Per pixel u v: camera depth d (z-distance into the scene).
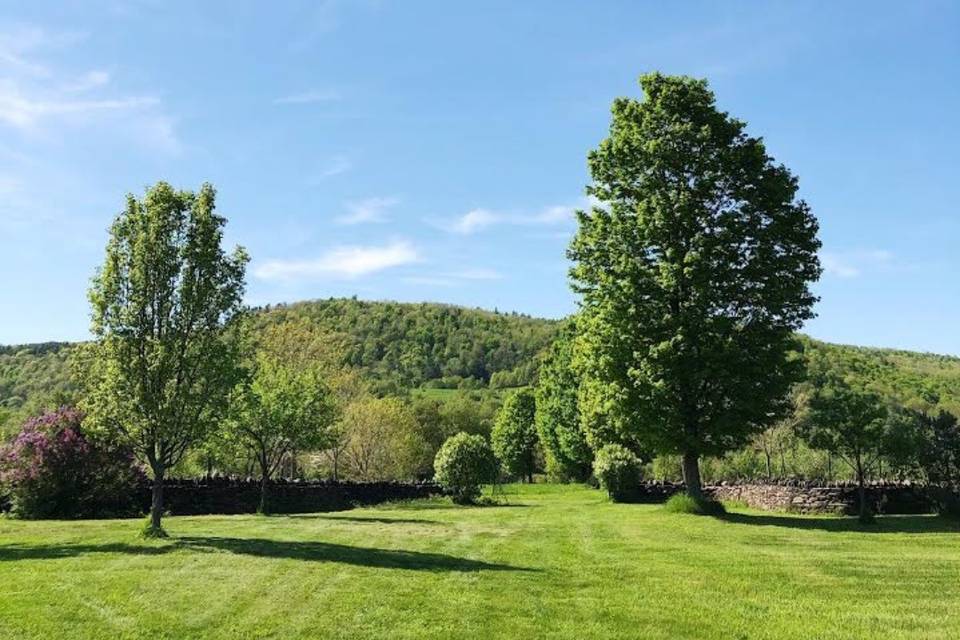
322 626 9.34
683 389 24.25
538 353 130.12
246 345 18.03
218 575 12.06
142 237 16.27
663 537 18.50
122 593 10.74
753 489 29.56
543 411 58.66
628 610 10.45
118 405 16.02
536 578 12.57
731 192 24.97
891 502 26.25
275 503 29.56
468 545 16.58
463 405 92.38
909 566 14.06
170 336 16.39
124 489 24.83
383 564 13.38
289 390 29.78
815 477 38.00
